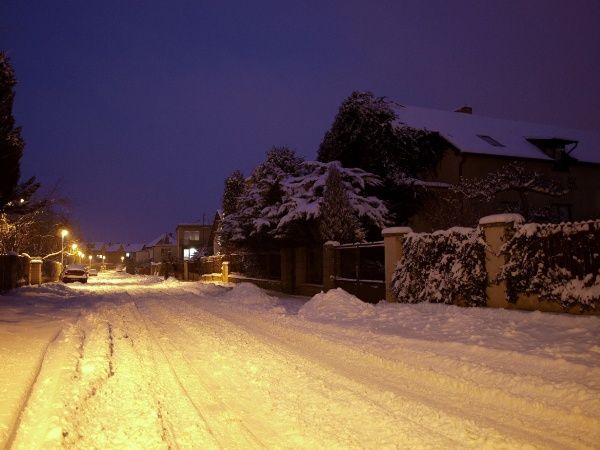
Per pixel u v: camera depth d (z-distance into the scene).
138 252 136.75
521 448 4.73
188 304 19.08
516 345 8.38
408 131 26.02
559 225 10.58
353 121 25.30
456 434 5.10
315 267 22.61
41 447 4.62
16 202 23.84
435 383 6.98
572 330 9.01
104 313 15.93
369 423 5.43
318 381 7.07
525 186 20.52
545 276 10.82
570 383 6.27
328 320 12.84
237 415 5.76
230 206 41.62
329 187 20.20
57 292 25.83
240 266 33.81
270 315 14.51
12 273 24.50
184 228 89.19
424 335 9.90
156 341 10.51
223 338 10.80
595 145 31.92
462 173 26.31
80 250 76.62
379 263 17.11
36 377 7.18
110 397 6.38
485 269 12.27
